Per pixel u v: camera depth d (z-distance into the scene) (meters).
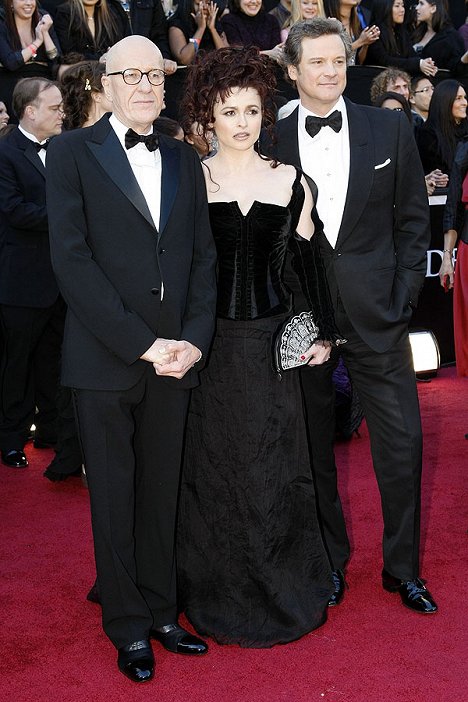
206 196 2.59
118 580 2.52
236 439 2.66
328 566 2.81
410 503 2.86
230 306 2.62
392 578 2.94
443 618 2.79
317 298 2.68
